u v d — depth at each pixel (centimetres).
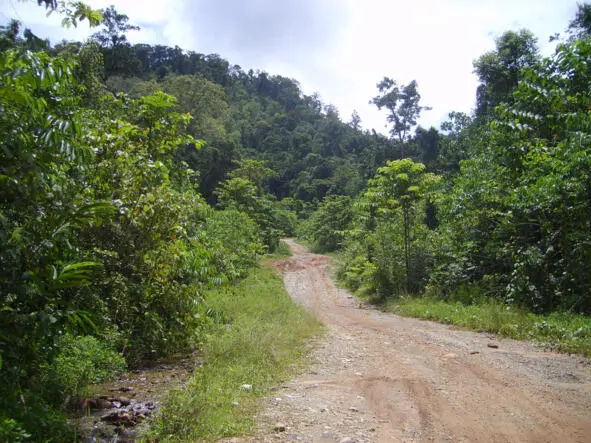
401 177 1894
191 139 1023
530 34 2475
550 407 470
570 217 1153
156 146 981
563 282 1150
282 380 586
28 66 428
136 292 720
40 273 460
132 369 660
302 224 6406
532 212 1284
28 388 449
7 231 427
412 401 494
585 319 936
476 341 859
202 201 1107
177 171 1069
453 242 1692
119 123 846
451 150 3494
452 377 591
